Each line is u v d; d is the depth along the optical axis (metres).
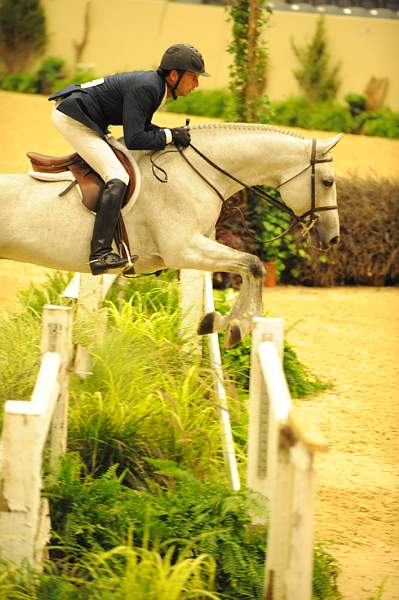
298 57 40.31
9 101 36.97
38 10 41.06
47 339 8.29
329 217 10.73
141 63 41.25
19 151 29.78
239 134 10.48
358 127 38.00
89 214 9.95
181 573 6.88
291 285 21.22
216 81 40.06
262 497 7.99
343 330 17.42
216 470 9.38
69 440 9.24
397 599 7.78
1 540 6.70
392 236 21.61
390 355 15.99
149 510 7.80
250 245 19.36
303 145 10.55
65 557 7.64
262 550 7.73
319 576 7.68
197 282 12.75
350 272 21.56
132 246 10.23
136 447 9.38
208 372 11.21
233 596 7.38
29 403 6.78
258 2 19.64
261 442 8.03
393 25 40.44
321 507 9.80
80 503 7.96
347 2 42.97
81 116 9.90
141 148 9.90
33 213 9.91
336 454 11.44
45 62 40.19
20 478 6.63
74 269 10.22
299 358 15.48
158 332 12.18
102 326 11.29
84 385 9.95
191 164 10.27
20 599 6.61
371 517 9.63
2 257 10.28
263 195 10.82
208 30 40.44
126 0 41.06
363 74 40.34
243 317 10.20
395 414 13.03
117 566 7.17
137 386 10.08
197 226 10.24
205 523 7.84
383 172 30.73
